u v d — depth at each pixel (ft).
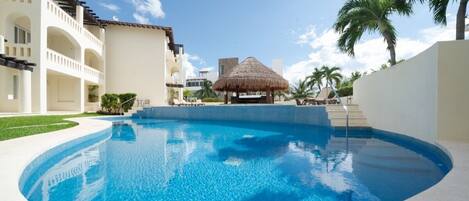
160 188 12.96
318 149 21.76
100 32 71.92
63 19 52.01
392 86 25.80
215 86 56.59
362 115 33.71
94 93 73.56
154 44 78.33
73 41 57.57
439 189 8.60
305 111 38.65
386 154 19.38
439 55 18.20
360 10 34.58
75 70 56.59
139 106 71.36
